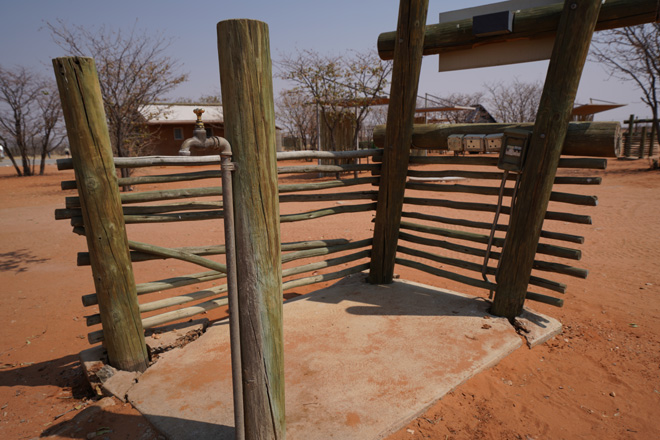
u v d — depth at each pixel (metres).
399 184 4.68
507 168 3.83
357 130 18.11
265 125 2.01
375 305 4.47
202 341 3.79
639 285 5.24
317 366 3.34
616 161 24.52
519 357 3.60
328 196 4.59
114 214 3.07
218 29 1.93
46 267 6.80
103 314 3.20
